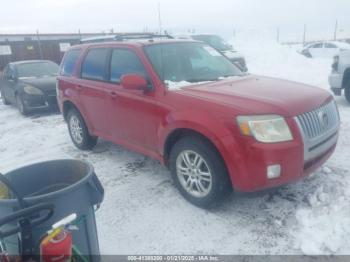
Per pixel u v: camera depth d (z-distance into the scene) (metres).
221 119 3.07
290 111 3.05
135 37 5.20
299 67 15.15
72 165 2.66
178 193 3.87
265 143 2.91
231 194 3.71
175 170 3.66
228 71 4.56
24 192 2.57
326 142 3.37
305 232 2.95
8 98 10.54
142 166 4.80
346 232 2.87
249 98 3.22
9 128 7.84
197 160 3.42
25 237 1.96
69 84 5.38
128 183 4.25
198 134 3.32
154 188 4.05
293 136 2.98
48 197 2.07
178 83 3.83
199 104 3.30
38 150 5.99
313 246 2.77
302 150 3.02
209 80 4.07
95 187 2.38
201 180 3.42
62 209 2.13
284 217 3.22
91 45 5.09
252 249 2.83
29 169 2.57
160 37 5.25
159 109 3.68
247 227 3.12
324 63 15.52
